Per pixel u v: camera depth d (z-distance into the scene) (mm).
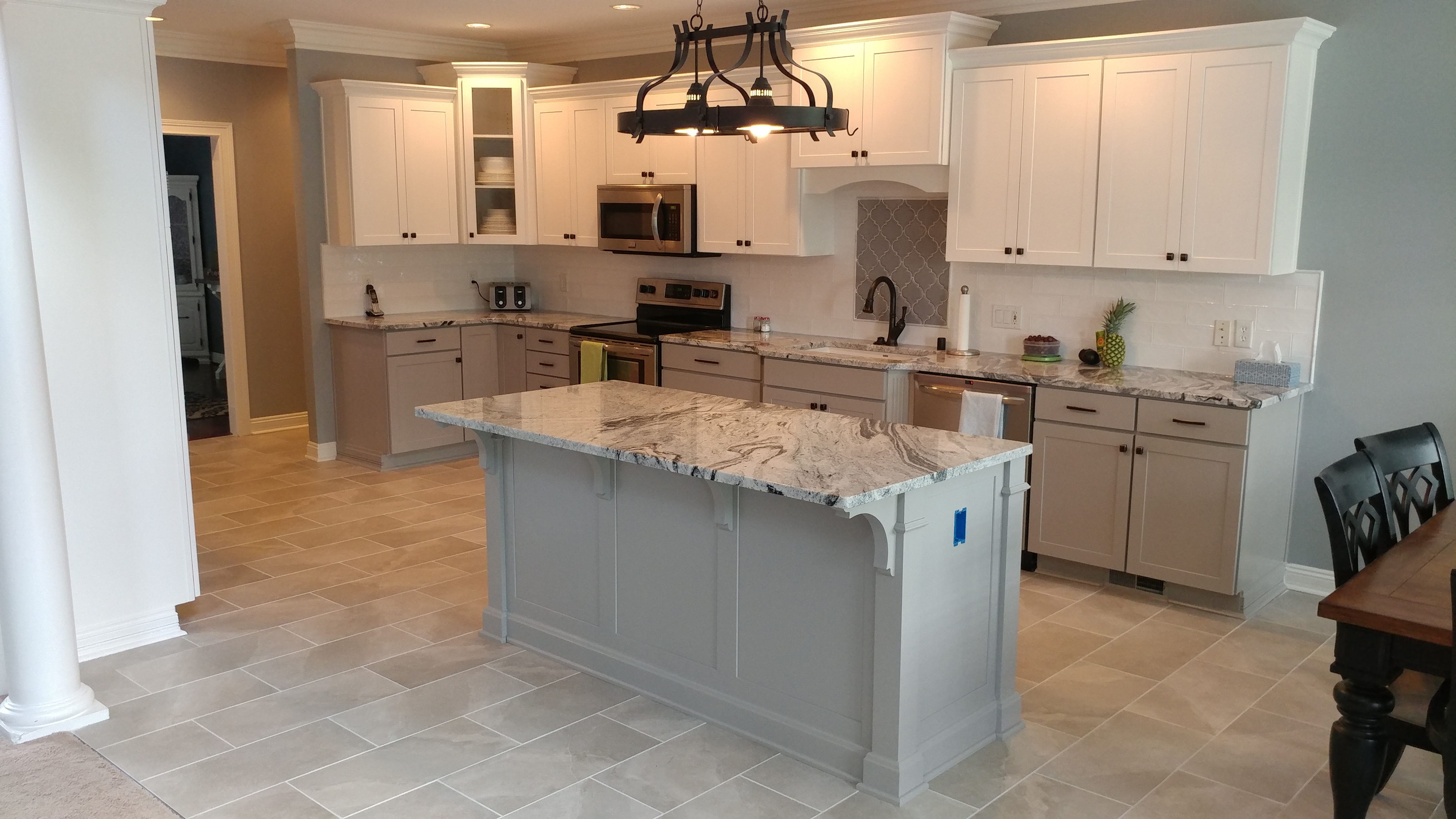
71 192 3584
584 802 2887
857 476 2760
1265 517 4285
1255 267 4199
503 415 3641
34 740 3211
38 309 3229
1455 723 2143
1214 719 3377
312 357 6738
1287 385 4258
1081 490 4496
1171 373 4656
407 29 6477
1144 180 4430
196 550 4328
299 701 3482
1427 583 2416
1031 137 4711
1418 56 4020
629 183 6305
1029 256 4801
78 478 3709
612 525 3564
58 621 3279
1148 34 4297
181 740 3221
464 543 5176
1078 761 3121
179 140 10016
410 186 6648
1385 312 4203
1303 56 4121
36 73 3463
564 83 6898
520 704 3479
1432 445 3143
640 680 3566
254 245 7398
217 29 6523
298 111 6449
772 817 2818
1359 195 4207
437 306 7316
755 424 3494
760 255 6223
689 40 3104
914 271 5531
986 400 4594
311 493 6066
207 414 8297
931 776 3023
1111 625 4148
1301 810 2854
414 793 2926
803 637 3094
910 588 2822
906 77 4980
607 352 6230
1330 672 3725
